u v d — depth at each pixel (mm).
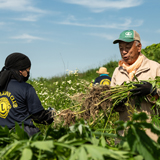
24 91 2717
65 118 2615
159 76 2707
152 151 1716
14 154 1675
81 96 2738
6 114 2680
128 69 2963
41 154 1670
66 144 1688
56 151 1666
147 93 2619
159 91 2682
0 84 2695
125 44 2943
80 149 1605
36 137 1911
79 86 6559
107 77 6688
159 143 1777
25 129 2660
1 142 1983
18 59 2785
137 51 2975
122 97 2670
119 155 1623
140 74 2920
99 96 2619
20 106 2695
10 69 2781
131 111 2707
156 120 2541
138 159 1660
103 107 2607
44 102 5910
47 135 1963
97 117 2684
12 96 2689
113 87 2721
